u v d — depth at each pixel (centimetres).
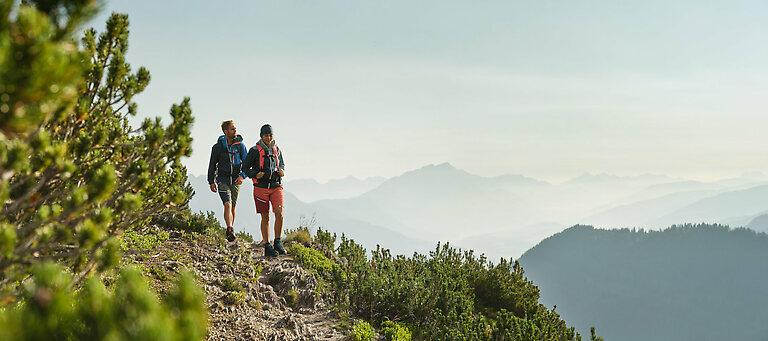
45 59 154
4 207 268
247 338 614
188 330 153
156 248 823
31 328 147
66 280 171
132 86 383
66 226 269
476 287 1172
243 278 824
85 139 331
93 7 184
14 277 240
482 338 781
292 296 832
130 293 157
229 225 1041
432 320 816
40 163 265
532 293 1130
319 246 1238
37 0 182
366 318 820
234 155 1037
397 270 1061
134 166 340
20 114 157
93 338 151
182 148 364
